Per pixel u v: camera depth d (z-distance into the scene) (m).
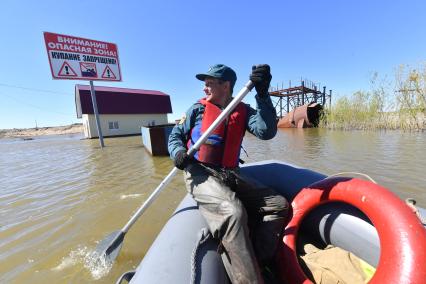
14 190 4.88
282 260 1.48
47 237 2.85
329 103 16.39
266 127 1.66
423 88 10.42
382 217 1.19
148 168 6.23
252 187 1.68
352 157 6.21
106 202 3.85
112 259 2.19
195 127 1.88
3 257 2.50
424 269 0.98
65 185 5.02
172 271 1.22
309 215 1.74
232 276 1.28
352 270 1.33
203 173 1.68
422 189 3.81
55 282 2.12
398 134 10.50
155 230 2.87
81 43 11.23
